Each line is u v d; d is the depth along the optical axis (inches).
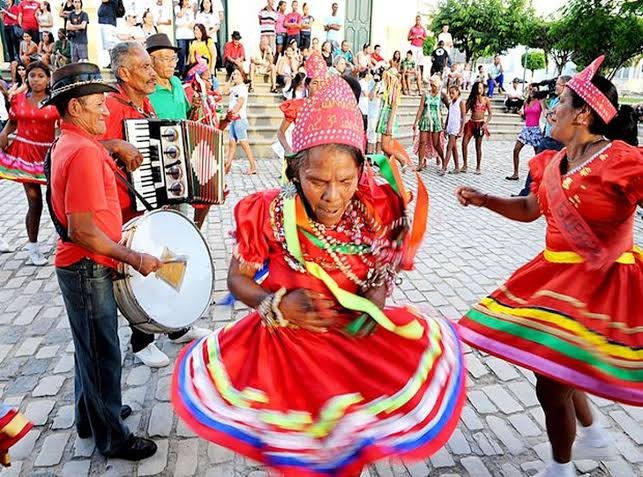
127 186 139.9
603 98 95.9
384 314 77.9
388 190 75.5
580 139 99.1
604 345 92.7
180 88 182.9
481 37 1067.9
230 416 68.9
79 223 96.7
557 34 852.6
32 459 120.0
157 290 123.2
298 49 630.5
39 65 220.4
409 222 75.7
